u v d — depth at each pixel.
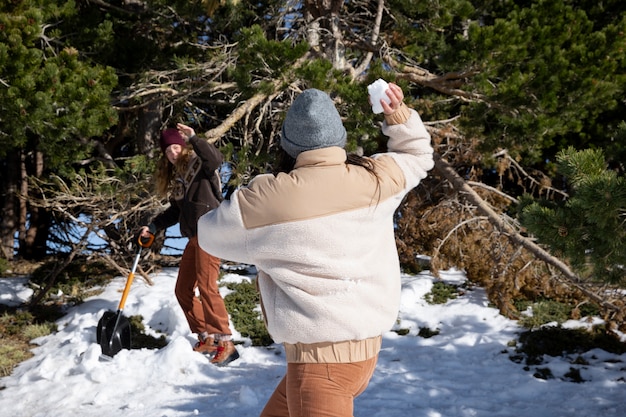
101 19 8.71
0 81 6.61
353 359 2.10
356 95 6.89
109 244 8.45
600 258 3.72
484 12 8.98
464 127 7.75
